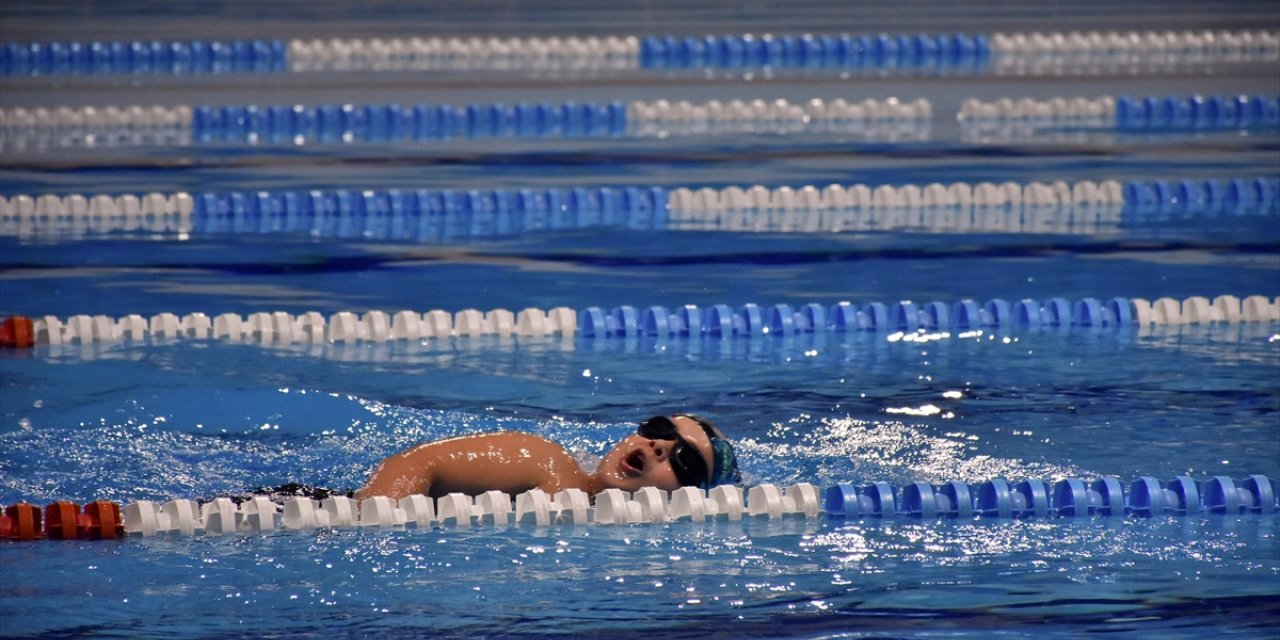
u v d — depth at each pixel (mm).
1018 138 37625
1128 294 22656
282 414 16188
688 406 17016
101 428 15477
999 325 21406
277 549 12062
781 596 11227
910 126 39750
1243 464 14875
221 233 26938
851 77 48094
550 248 26109
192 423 15797
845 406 17062
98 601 10844
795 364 19094
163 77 46938
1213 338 20469
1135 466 14875
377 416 16250
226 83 45656
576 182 31484
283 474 14320
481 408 16781
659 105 41000
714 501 13281
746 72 49375
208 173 32125
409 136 37906
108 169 32469
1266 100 41188
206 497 13594
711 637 10383
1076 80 46781
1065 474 14656
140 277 23281
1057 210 29625
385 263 24719
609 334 20750
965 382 18156
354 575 11516
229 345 19562
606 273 24125
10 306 21234
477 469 13414
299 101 41750
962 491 13547
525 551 12156
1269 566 12016
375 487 13148
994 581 11609
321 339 20094
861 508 13398
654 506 13078
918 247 26203
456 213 29344
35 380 17344
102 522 12375
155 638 10164
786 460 15062
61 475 14062
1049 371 18688
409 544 12258
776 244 26500
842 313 21250
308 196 29047
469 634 10359
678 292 22766
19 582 11211
